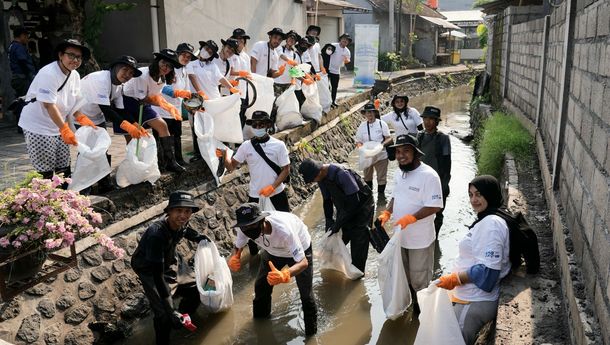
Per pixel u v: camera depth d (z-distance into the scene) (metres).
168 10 11.39
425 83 27.06
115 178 6.13
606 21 3.44
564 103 5.45
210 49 6.96
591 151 3.79
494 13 17.69
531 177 7.43
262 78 8.10
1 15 9.21
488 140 9.34
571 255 4.18
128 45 12.07
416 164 5.02
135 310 5.35
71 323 4.70
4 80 9.28
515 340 3.61
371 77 19.42
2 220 4.00
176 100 6.67
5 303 4.21
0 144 7.79
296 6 17.08
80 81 5.23
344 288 6.20
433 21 32.91
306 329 5.25
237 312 5.69
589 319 3.28
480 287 3.92
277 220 4.72
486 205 4.18
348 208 5.87
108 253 5.27
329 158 11.28
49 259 4.55
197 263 5.34
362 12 28.86
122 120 5.48
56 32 10.41
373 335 5.30
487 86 16.95
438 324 3.99
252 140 6.26
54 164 5.09
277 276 4.42
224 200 7.38
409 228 5.10
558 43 6.58
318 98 10.89
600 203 3.34
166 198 6.25
